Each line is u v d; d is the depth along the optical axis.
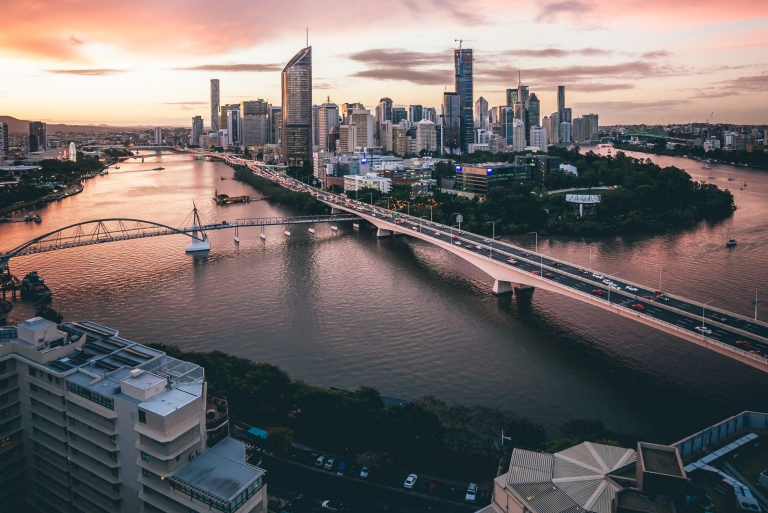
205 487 124.06
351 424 190.00
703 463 141.38
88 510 145.88
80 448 142.88
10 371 153.00
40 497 154.38
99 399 137.12
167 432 127.00
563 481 129.50
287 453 185.62
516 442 187.75
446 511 159.12
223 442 142.25
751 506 124.62
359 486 169.88
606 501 121.88
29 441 154.75
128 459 135.38
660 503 118.38
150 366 146.25
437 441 184.75
